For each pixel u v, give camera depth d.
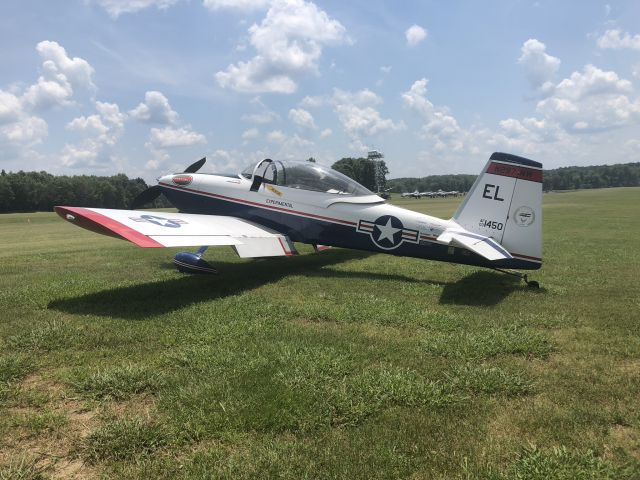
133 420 2.63
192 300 5.66
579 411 2.76
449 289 6.44
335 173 8.32
